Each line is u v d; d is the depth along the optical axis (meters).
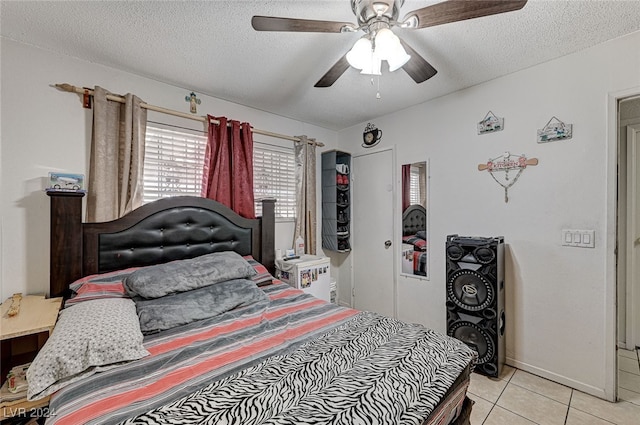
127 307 1.47
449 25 1.63
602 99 1.83
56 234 1.78
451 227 2.61
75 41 1.79
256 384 0.94
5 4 1.45
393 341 1.28
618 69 1.77
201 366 1.12
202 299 1.71
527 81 2.14
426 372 1.06
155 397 0.93
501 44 1.83
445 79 2.32
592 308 1.88
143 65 2.08
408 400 0.91
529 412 1.74
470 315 2.22
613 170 1.80
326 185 3.51
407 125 2.96
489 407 1.79
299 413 0.81
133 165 2.09
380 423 0.81
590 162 1.88
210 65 2.08
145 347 1.29
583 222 1.92
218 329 1.49
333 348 1.19
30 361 1.59
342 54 1.94
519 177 2.20
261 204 2.92
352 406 0.84
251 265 2.35
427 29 1.66
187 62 2.04
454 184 2.59
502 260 2.21
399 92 2.57
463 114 2.51
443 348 1.25
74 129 1.95
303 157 3.23
